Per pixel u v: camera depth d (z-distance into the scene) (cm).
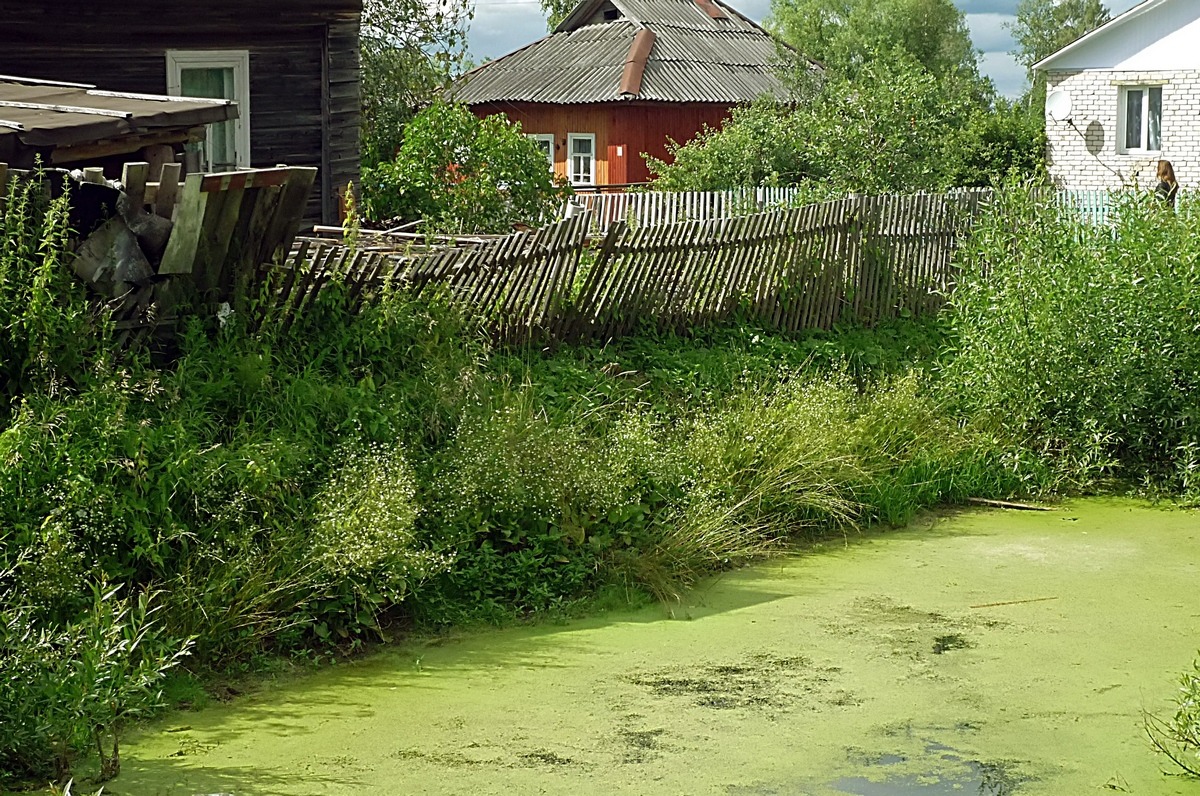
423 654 605
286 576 606
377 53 2530
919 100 2358
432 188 1736
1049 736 507
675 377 941
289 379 717
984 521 844
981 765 480
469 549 683
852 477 842
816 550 779
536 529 703
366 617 616
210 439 651
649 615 661
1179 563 745
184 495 608
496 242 964
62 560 543
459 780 467
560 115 3528
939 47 5388
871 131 2345
